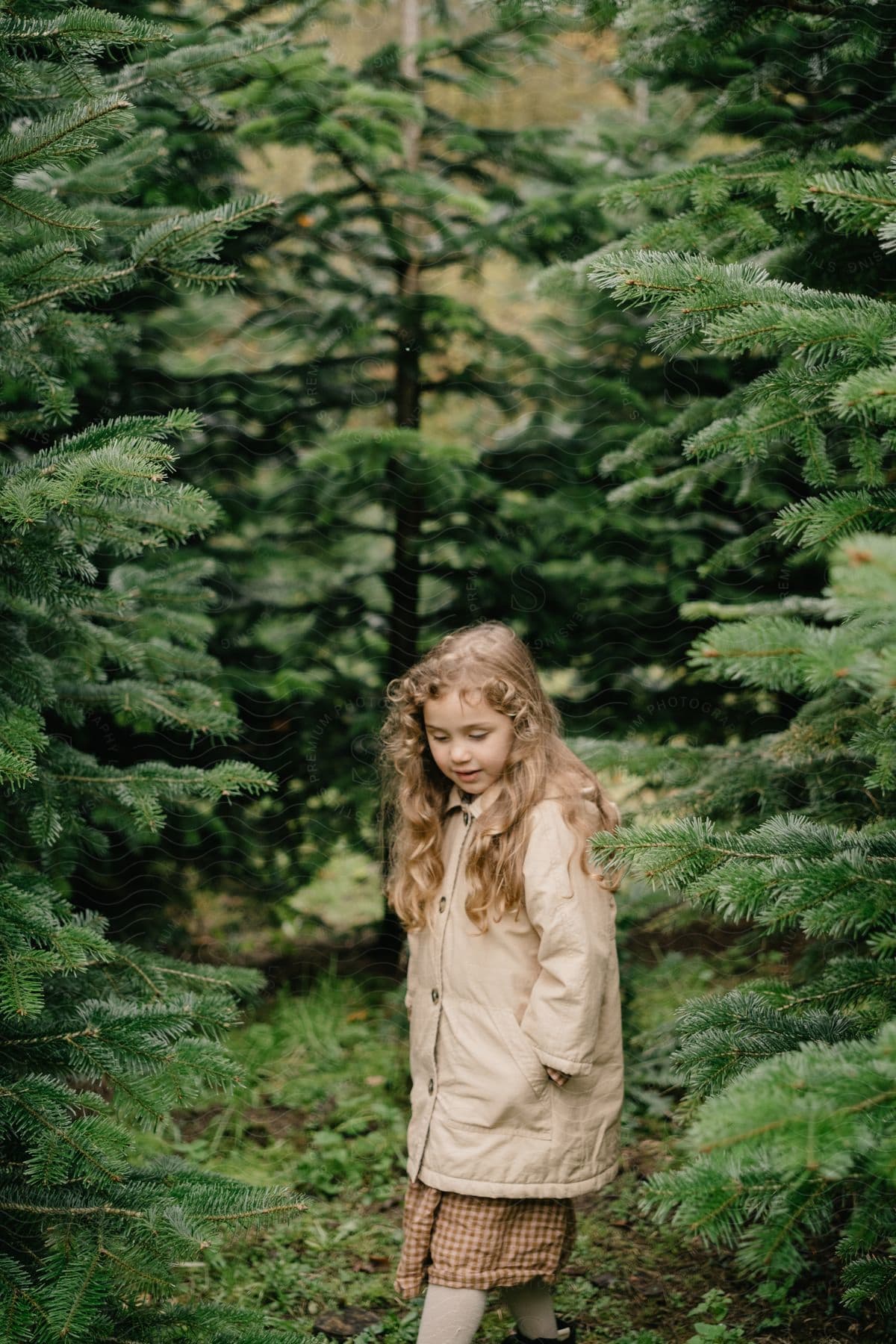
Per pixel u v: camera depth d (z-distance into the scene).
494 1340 2.13
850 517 1.49
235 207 2.00
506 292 4.40
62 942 1.74
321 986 3.75
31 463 1.81
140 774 2.28
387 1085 3.16
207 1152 2.83
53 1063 1.82
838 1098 1.20
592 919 1.83
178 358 3.93
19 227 1.96
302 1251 2.46
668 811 2.39
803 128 2.38
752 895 1.51
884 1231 1.44
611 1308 2.22
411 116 3.21
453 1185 1.81
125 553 2.30
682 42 2.39
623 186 2.23
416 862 2.02
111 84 2.42
